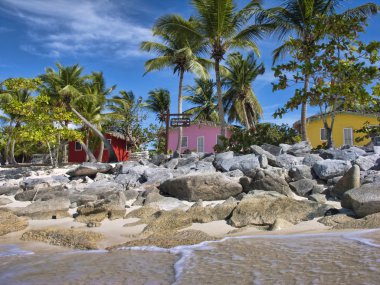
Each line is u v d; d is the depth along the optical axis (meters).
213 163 13.99
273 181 9.91
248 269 4.30
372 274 3.83
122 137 42.53
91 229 8.01
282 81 14.27
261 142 16.72
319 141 30.30
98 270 4.63
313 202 8.01
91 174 15.48
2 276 4.57
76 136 23.81
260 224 7.53
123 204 9.95
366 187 7.95
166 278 4.14
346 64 13.66
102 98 37.53
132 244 6.24
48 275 4.51
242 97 35.62
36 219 9.42
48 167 23.81
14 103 21.58
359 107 19.97
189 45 27.52
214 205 9.48
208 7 23.14
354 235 6.05
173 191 10.84
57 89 31.12
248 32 24.30
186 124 21.17
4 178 18.64
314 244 5.53
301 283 3.68
